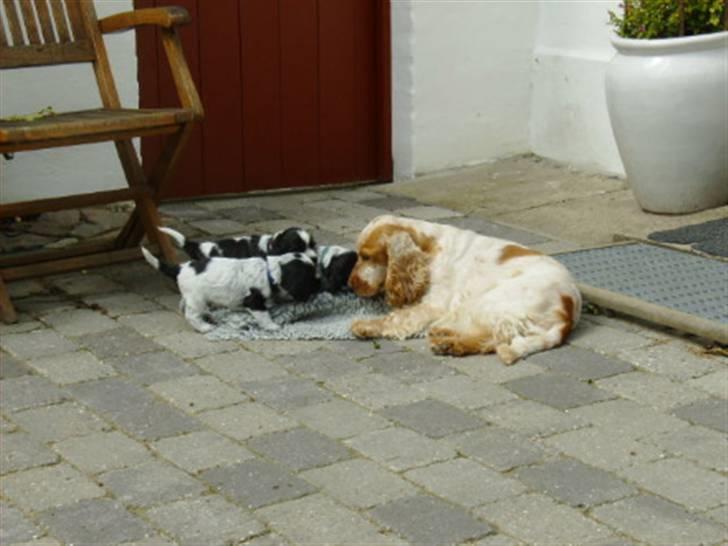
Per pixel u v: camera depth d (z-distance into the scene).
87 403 4.39
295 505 3.65
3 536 3.51
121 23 5.82
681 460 3.89
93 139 5.24
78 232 6.47
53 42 5.95
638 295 5.16
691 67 6.18
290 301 5.10
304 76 7.50
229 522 3.57
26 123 5.29
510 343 4.73
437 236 5.04
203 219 6.81
